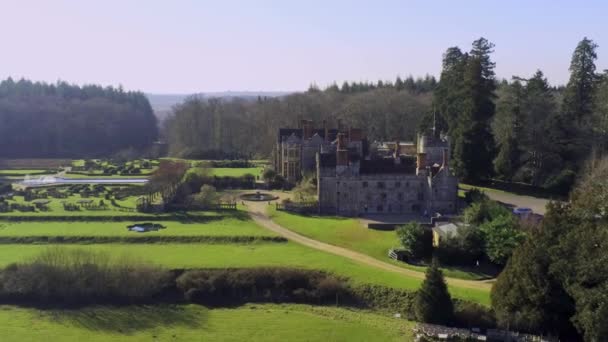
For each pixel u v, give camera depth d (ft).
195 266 323.78
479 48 517.96
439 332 251.39
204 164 605.73
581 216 253.85
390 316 277.23
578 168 467.93
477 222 352.08
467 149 487.20
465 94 510.58
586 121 490.90
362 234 371.97
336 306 293.64
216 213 444.55
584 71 500.74
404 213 428.97
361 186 432.66
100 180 607.37
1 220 426.10
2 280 310.86
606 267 221.25
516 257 260.83
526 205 424.05
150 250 356.59
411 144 624.18
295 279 311.06
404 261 331.57
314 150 536.42
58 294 306.35
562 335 248.52
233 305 300.40
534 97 507.71
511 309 254.27
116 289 307.78
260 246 363.97
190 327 272.51
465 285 295.89
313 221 409.69
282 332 263.49
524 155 512.22
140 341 256.32
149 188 506.48
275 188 540.11
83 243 373.20
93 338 259.80
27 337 260.42
